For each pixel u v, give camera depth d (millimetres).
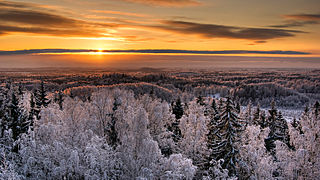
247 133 29641
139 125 24703
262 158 25594
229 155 26547
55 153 21422
